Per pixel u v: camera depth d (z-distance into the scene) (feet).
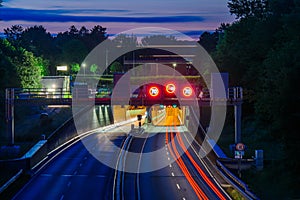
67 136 313.94
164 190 183.11
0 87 345.51
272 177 185.57
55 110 409.28
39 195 173.27
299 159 178.60
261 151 206.18
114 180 200.75
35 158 228.63
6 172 206.80
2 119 335.26
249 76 315.17
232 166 215.92
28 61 414.41
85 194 175.01
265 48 297.94
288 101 183.62
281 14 289.12
